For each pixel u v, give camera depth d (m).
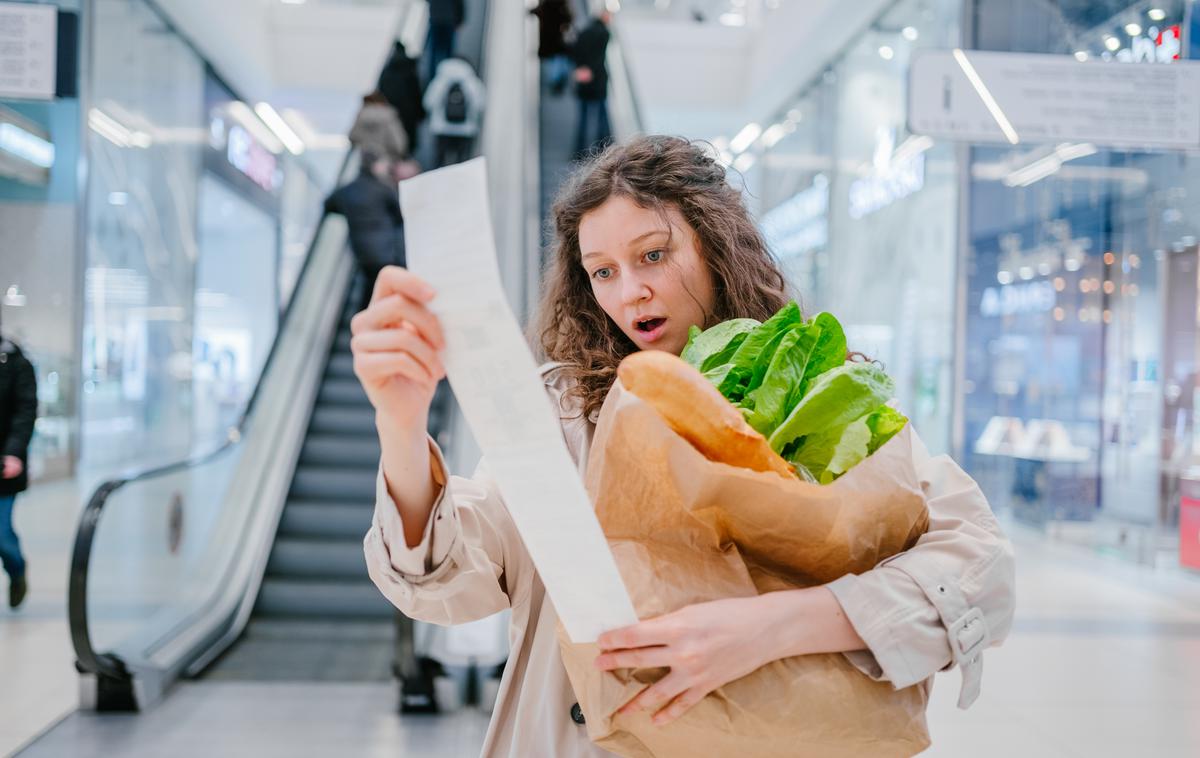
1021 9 5.26
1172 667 4.29
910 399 7.89
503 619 4.09
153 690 3.85
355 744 3.39
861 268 9.15
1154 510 6.15
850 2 8.64
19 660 4.34
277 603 5.41
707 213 1.02
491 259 0.62
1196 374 5.81
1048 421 7.02
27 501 6.08
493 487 0.99
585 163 1.13
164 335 9.70
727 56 12.39
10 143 5.77
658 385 0.70
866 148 9.16
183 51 10.23
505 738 0.98
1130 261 6.38
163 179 9.66
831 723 0.73
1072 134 4.31
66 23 4.27
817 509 0.72
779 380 0.82
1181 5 4.42
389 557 0.82
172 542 4.77
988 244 6.98
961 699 0.81
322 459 6.38
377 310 0.64
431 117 8.00
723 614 0.71
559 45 8.82
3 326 5.68
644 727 0.73
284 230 15.30
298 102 13.02
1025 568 6.49
